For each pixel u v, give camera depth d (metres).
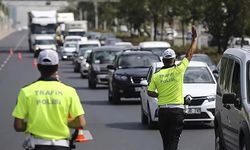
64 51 119.62
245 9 75.88
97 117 39.06
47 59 13.95
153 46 75.31
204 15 84.88
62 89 13.87
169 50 22.25
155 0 122.50
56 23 142.75
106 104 46.94
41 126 13.76
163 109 22.03
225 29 81.38
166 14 124.19
